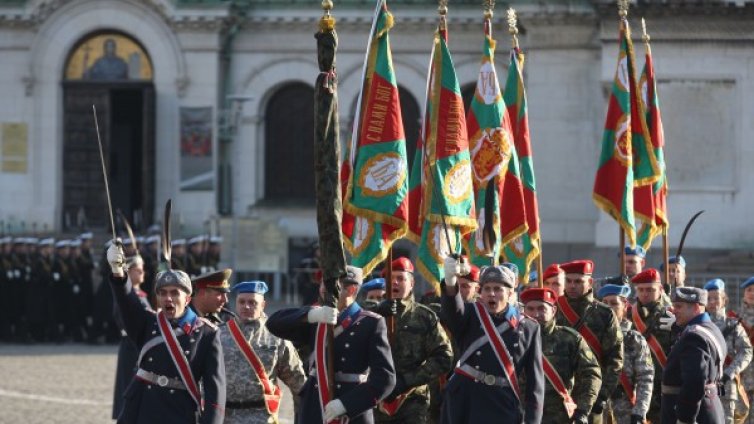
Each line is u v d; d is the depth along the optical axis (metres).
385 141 44.41
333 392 36.97
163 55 124.81
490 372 39.81
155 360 37.53
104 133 125.69
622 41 58.75
